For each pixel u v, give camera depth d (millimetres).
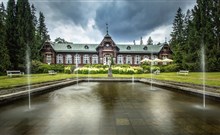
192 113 7301
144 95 12062
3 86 10688
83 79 24906
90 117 6711
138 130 5316
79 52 52844
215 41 36906
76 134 5035
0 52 30422
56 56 52062
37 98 10977
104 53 51812
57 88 16094
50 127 5617
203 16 38062
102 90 14867
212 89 10492
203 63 36656
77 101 9906
